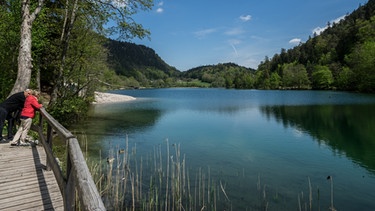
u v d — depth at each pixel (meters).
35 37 12.65
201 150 12.80
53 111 14.16
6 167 5.52
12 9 12.02
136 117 25.44
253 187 7.95
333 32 151.88
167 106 38.34
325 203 6.89
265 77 136.50
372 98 43.12
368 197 7.36
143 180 8.29
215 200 6.87
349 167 10.12
